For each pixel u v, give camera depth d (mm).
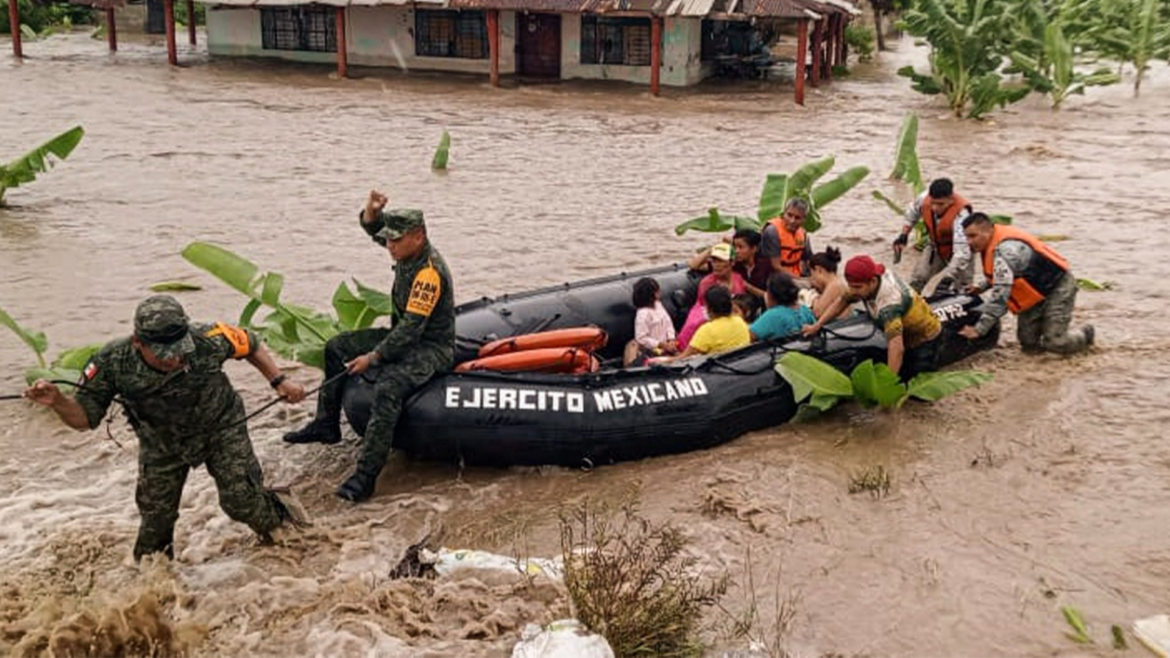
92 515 6508
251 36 33438
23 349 9430
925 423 7703
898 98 27828
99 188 16141
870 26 44094
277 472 7152
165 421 5516
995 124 23312
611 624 5078
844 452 7277
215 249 7879
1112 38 28891
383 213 6871
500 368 7426
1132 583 5695
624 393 7137
